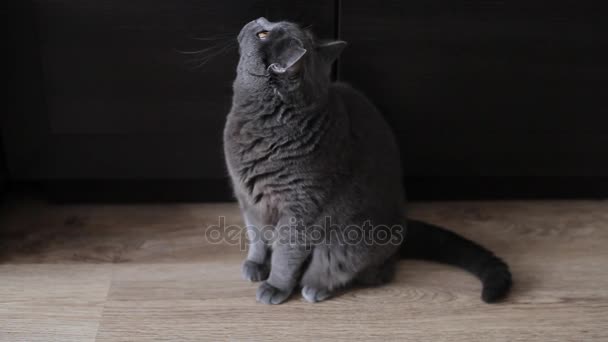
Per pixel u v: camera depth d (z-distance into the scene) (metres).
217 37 1.48
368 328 1.32
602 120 1.65
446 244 1.51
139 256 1.53
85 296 1.38
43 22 1.44
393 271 1.47
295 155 1.24
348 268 1.38
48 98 1.53
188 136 1.62
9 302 1.36
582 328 1.33
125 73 1.51
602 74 1.58
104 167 1.64
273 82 1.18
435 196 1.81
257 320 1.33
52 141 1.59
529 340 1.30
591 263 1.54
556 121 1.64
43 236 1.60
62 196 1.73
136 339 1.27
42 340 1.26
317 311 1.37
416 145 1.67
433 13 1.48
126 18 1.45
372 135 1.37
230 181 1.58
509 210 1.78
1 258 1.51
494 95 1.60
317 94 1.22
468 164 1.70
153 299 1.38
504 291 1.38
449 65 1.55
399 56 1.53
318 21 1.48
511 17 1.50
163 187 1.74
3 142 1.59
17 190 1.81
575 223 1.72
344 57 1.53
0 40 1.45
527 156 1.69
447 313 1.37
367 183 1.33
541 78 1.58
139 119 1.58
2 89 1.51
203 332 1.29
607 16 1.50
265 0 1.44
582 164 1.71
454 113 1.62
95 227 1.65
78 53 1.48
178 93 1.55
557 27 1.51
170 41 1.48
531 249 1.60
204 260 1.53
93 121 1.57
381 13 1.47
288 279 1.38
